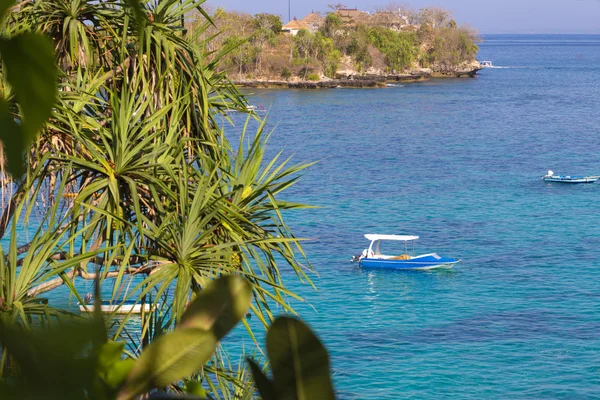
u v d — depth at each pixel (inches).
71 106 477.7
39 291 416.8
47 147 475.5
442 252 2481.5
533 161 4288.9
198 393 59.6
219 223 461.7
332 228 2753.4
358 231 2719.0
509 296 2037.4
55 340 32.5
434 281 2177.7
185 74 542.3
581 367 1563.7
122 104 455.2
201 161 536.1
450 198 3284.9
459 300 2012.8
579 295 2026.3
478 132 5615.2
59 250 440.1
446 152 4638.3
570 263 2326.5
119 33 537.0
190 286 442.3
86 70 499.2
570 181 3624.5
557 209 3083.2
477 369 1560.0
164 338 45.8
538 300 1996.8
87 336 33.1
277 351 44.3
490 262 2353.6
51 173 474.6
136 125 481.1
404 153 4601.4
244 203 489.1
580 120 6264.8
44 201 481.4
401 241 2608.3
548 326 1802.4
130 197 476.4
